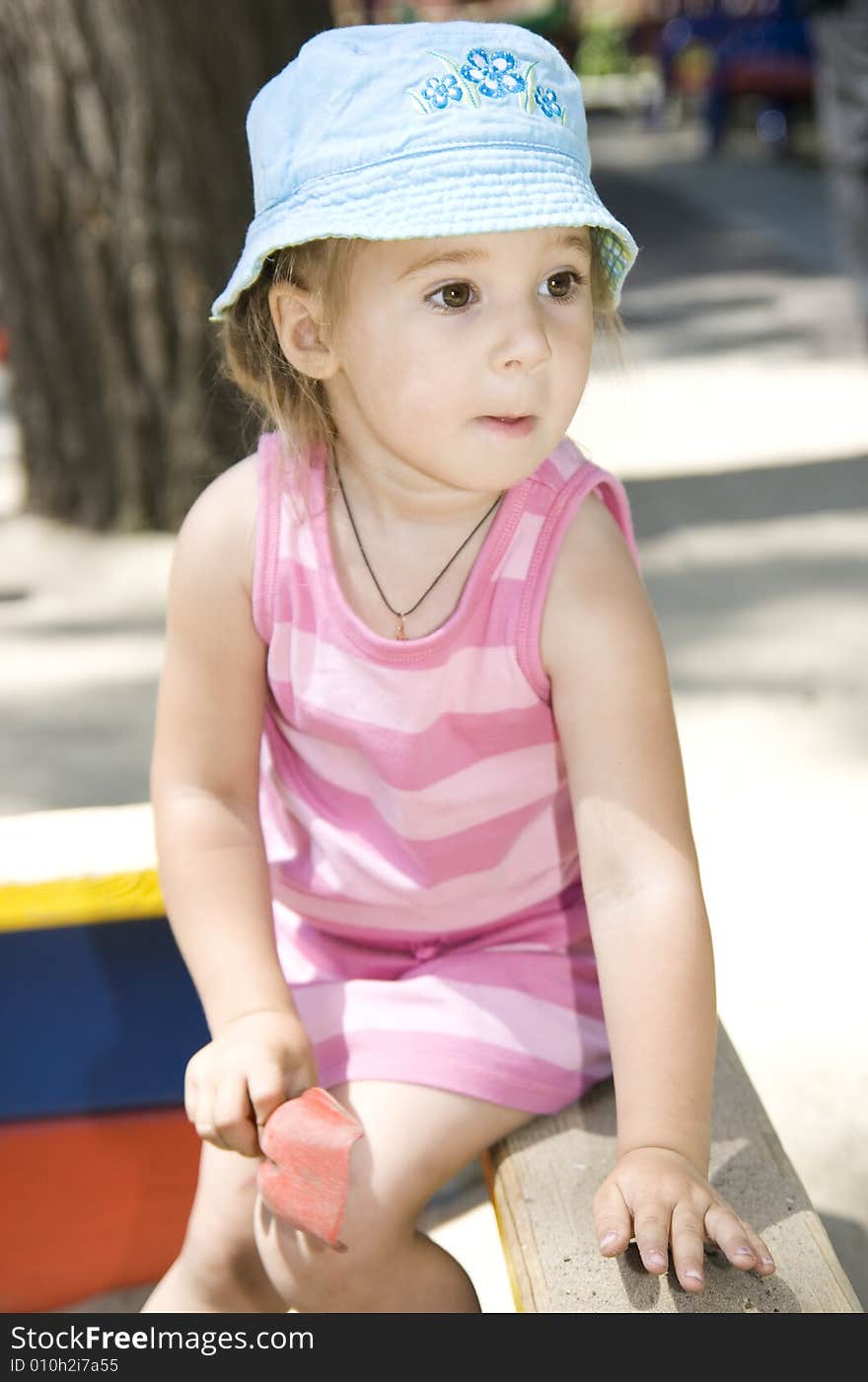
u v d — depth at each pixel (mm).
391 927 1325
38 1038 1542
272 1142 1131
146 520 4133
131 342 4023
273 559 1267
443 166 1109
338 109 1147
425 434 1140
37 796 2768
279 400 1273
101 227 3906
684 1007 1115
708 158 12680
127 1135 1576
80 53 3764
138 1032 1547
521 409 1121
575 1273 1048
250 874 1311
